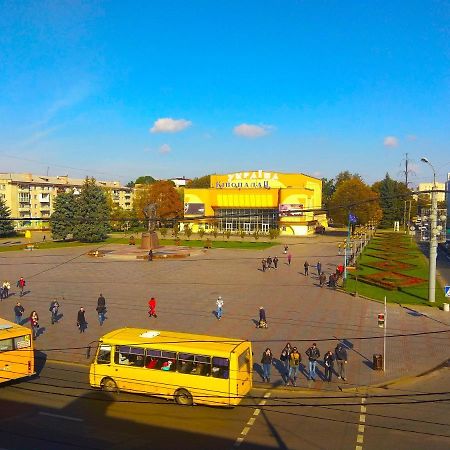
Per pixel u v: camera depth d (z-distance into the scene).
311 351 22.02
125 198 166.25
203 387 18.69
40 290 43.31
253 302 38.50
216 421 17.39
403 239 99.00
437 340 27.95
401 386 21.09
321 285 45.69
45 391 20.38
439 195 158.62
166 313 34.62
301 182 108.38
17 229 122.44
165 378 19.33
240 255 70.75
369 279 47.66
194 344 19.61
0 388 20.80
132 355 20.08
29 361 21.62
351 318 33.19
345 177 182.88
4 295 40.59
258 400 19.58
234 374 18.34
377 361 22.89
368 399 19.61
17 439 15.61
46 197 130.88
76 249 77.69
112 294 41.50
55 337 28.73
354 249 70.94
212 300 39.16
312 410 18.38
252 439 15.83
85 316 33.84
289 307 36.69
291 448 15.13
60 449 14.89
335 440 15.70
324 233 114.62
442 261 66.44
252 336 28.73
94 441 15.53
